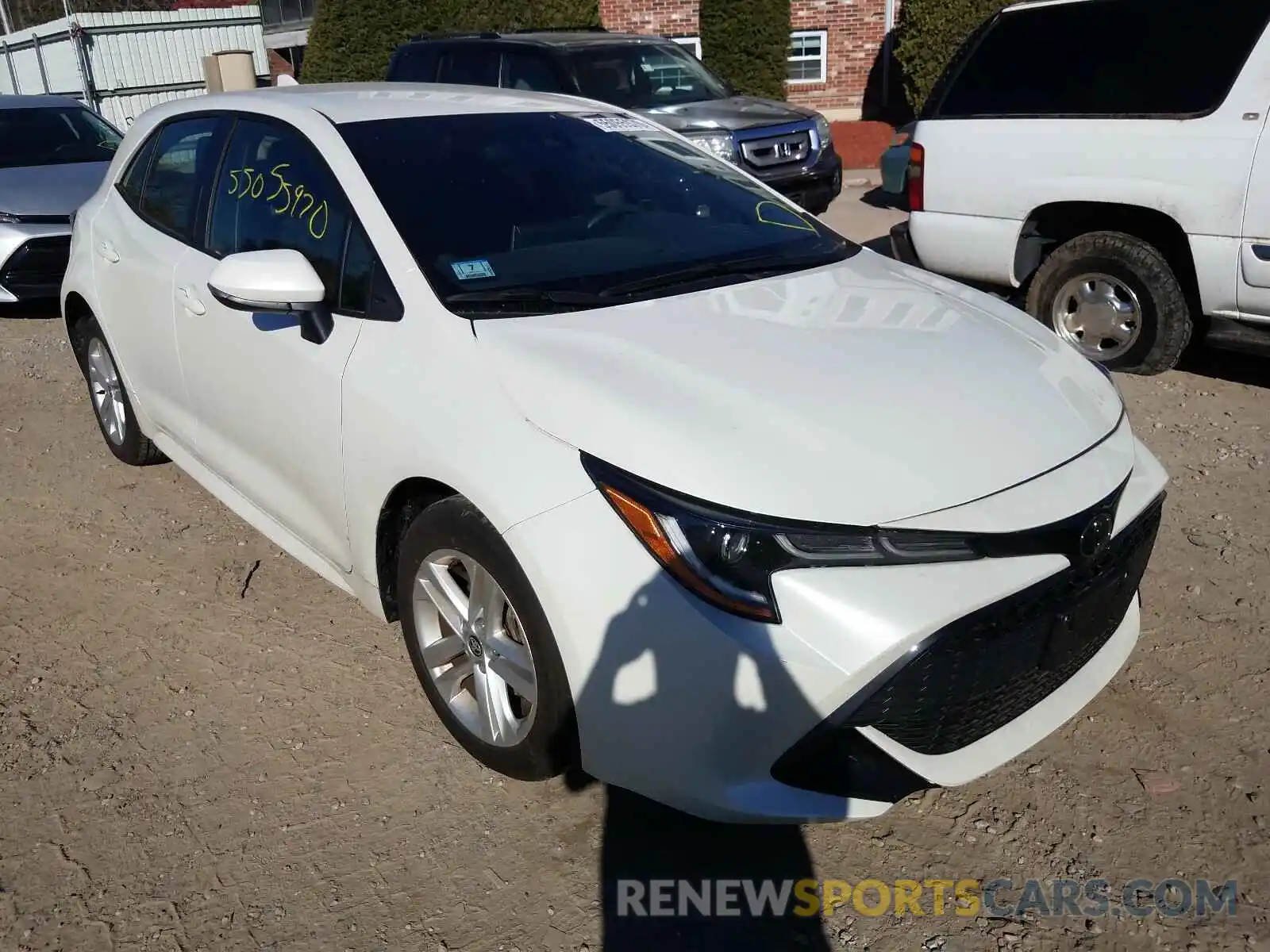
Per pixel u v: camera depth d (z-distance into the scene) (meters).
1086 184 5.68
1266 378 5.87
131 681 3.45
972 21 14.49
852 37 19.52
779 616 2.23
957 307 3.24
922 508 2.32
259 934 2.48
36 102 9.74
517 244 3.19
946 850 2.70
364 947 2.44
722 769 2.31
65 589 4.03
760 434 2.41
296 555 3.58
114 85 17.91
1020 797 2.85
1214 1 5.26
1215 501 4.46
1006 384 2.75
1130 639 2.99
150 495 4.86
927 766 2.44
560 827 2.79
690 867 2.65
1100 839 2.70
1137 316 5.79
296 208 3.43
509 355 2.70
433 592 2.89
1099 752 3.01
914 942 2.43
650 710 2.33
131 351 4.43
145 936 2.47
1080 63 5.71
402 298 2.97
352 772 3.00
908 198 6.62
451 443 2.65
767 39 17.78
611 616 2.34
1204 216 5.29
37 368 6.98
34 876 2.65
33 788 2.96
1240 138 5.11
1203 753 2.98
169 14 18.83
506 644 2.69
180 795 2.93
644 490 2.32
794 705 2.23
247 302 3.01
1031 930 2.45
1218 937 2.42
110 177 4.77
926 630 2.22
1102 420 2.79
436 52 10.59
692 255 3.40
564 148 3.68
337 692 3.37
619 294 3.06
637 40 10.53
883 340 2.89
